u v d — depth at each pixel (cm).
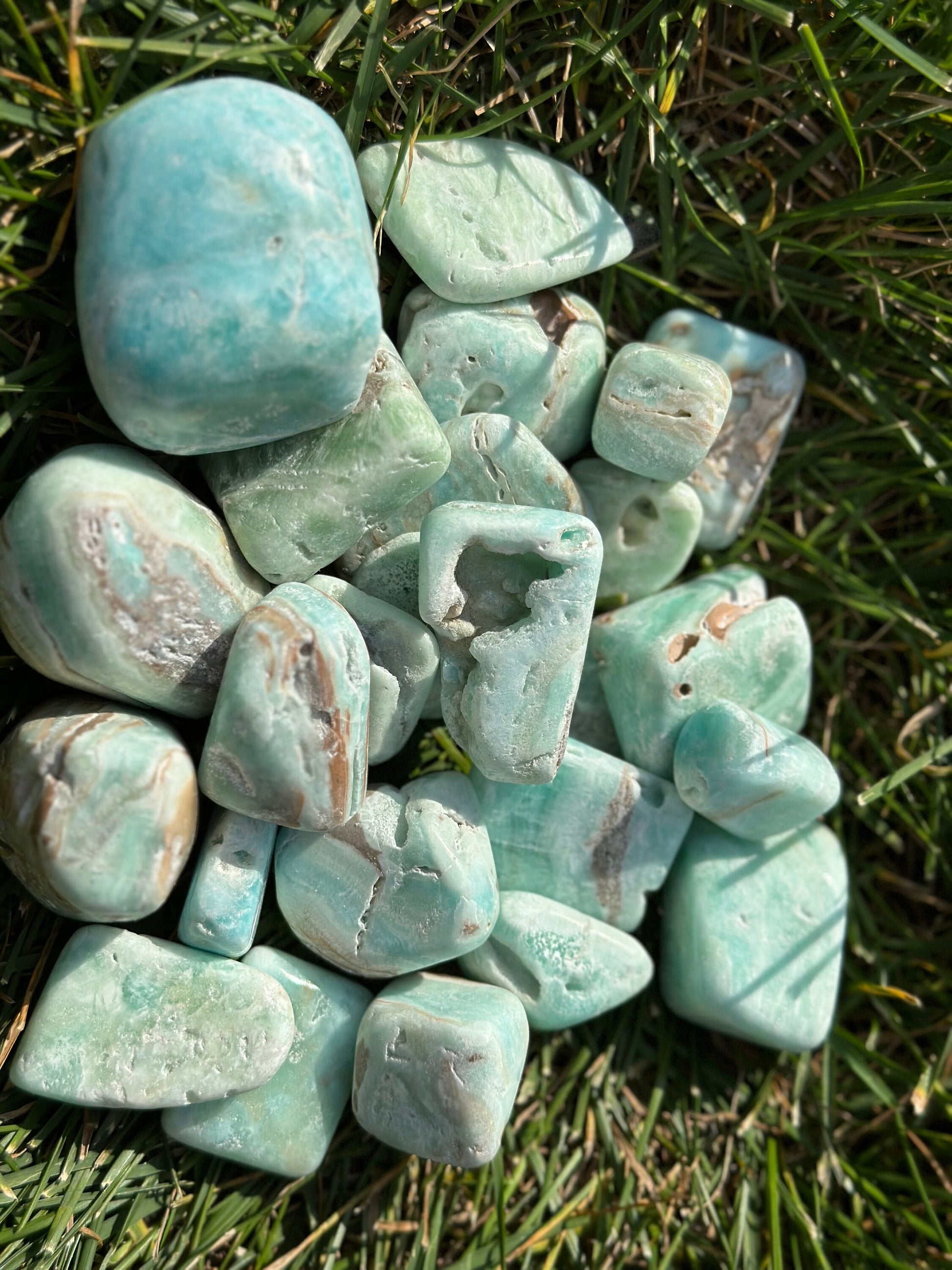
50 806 19
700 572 26
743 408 24
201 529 20
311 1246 23
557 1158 25
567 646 21
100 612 19
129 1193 22
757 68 23
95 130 19
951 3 22
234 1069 21
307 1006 22
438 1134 21
